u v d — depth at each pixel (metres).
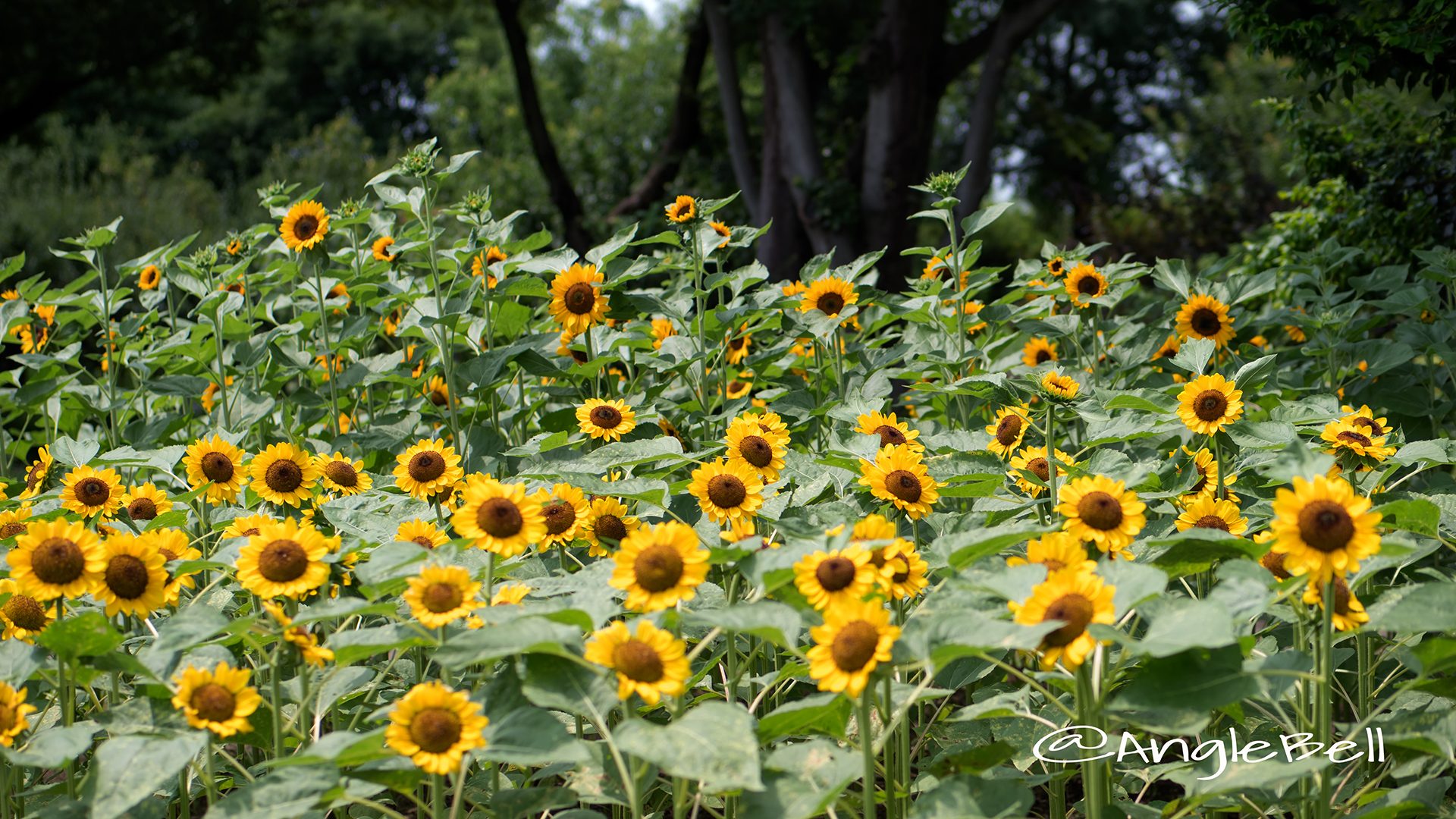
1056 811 2.58
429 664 2.72
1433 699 2.55
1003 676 3.09
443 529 2.89
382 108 38.81
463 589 2.13
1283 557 2.45
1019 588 1.99
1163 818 2.31
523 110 14.97
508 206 19.78
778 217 11.98
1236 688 1.93
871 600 2.15
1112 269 4.53
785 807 1.93
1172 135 22.53
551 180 15.09
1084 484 2.43
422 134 37.91
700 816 2.75
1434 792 2.15
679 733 1.82
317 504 3.07
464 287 4.40
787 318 4.21
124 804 1.89
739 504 2.68
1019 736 2.60
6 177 16.97
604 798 2.29
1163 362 4.50
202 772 2.29
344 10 28.69
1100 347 4.66
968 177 12.30
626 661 1.89
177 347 4.42
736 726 1.82
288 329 4.49
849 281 4.54
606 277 4.31
